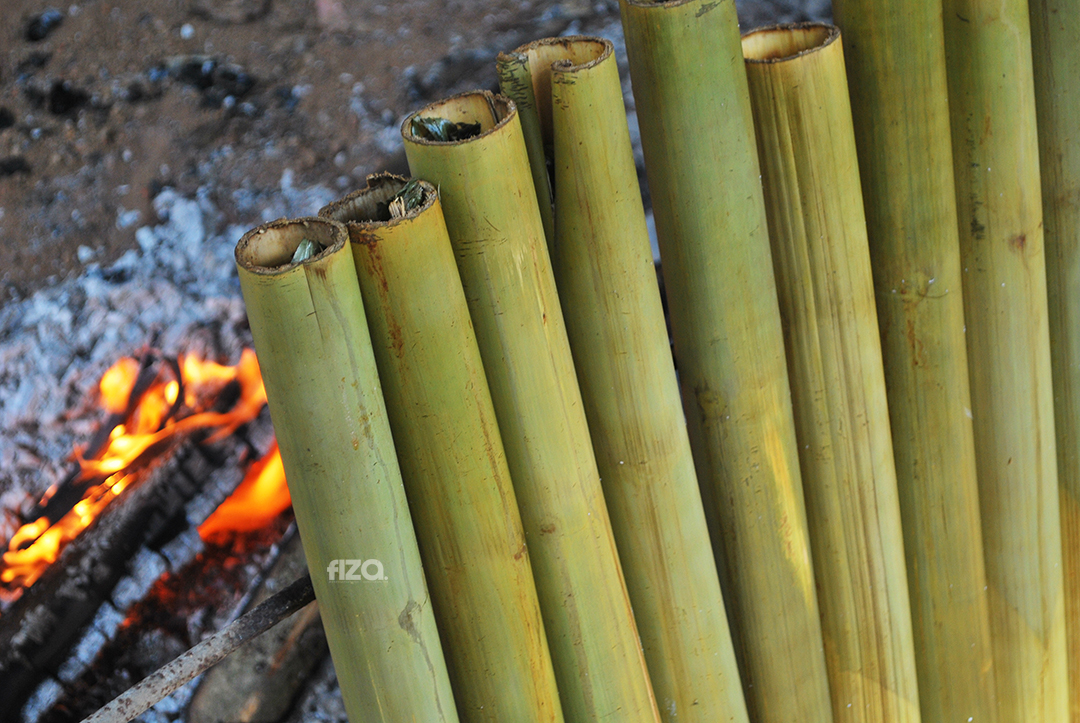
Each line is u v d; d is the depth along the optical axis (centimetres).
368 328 249
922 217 272
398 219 246
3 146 565
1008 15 269
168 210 532
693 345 266
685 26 254
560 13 610
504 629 260
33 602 366
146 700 254
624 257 257
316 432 247
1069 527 300
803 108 261
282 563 391
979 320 282
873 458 276
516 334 253
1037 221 279
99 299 498
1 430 447
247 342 472
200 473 419
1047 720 303
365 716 258
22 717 355
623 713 267
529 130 255
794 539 275
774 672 279
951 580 288
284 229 246
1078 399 293
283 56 598
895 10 264
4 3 619
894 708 287
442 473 254
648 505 265
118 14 616
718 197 260
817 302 269
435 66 584
